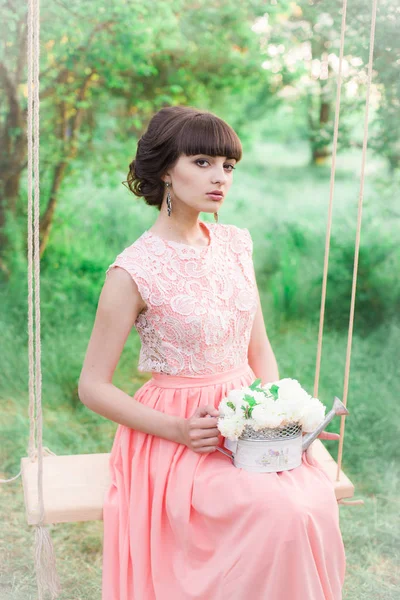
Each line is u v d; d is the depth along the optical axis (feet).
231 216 20.13
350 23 17.24
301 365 15.48
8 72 17.79
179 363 7.36
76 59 18.47
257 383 6.98
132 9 17.98
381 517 10.93
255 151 21.35
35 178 7.20
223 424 6.68
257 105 21.03
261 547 6.44
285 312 18.12
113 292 7.13
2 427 13.34
